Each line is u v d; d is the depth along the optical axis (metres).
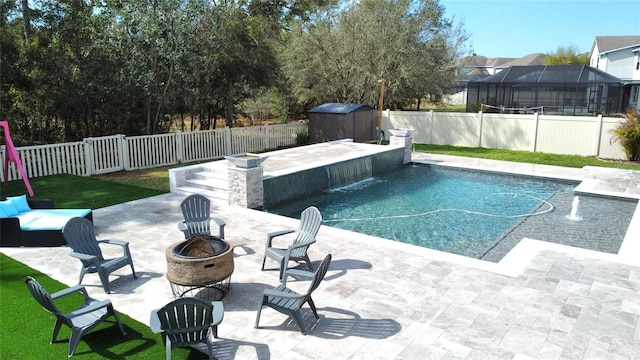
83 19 15.34
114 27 15.11
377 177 14.91
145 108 16.92
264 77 19.78
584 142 17.64
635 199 11.33
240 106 23.06
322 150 15.64
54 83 15.03
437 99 28.33
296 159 13.70
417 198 12.12
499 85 26.92
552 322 5.08
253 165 10.12
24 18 14.91
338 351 4.55
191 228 7.20
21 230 7.47
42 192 11.27
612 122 16.89
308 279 6.23
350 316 5.25
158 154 15.45
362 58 23.44
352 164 13.94
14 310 5.42
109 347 4.66
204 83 18.00
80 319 4.71
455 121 20.50
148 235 8.13
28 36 15.24
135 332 4.95
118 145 14.39
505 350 4.55
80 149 13.61
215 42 16.55
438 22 25.84
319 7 24.61
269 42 22.38
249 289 5.98
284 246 7.61
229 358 4.44
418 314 5.28
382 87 20.50
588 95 25.12
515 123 19.08
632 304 5.49
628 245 7.70
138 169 14.91
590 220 10.02
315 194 12.52
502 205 11.37
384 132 22.38
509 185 13.60
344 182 13.66
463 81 31.92
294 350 4.58
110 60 15.27
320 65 23.73
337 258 7.04
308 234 6.71
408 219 10.21
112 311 4.83
